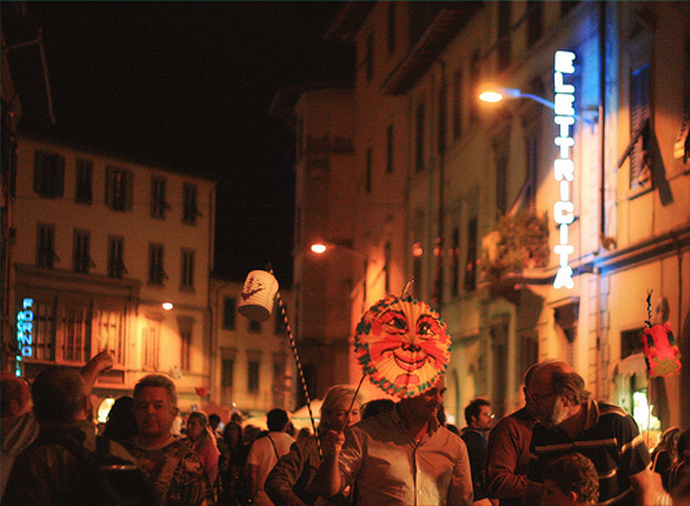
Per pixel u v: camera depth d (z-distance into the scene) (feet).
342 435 19.13
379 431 19.83
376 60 145.79
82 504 16.63
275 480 23.91
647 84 66.08
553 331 79.92
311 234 164.96
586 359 74.08
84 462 16.79
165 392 23.20
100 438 17.62
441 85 115.65
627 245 66.80
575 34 77.05
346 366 159.94
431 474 19.76
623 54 69.46
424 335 20.08
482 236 99.40
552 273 79.82
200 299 207.51
